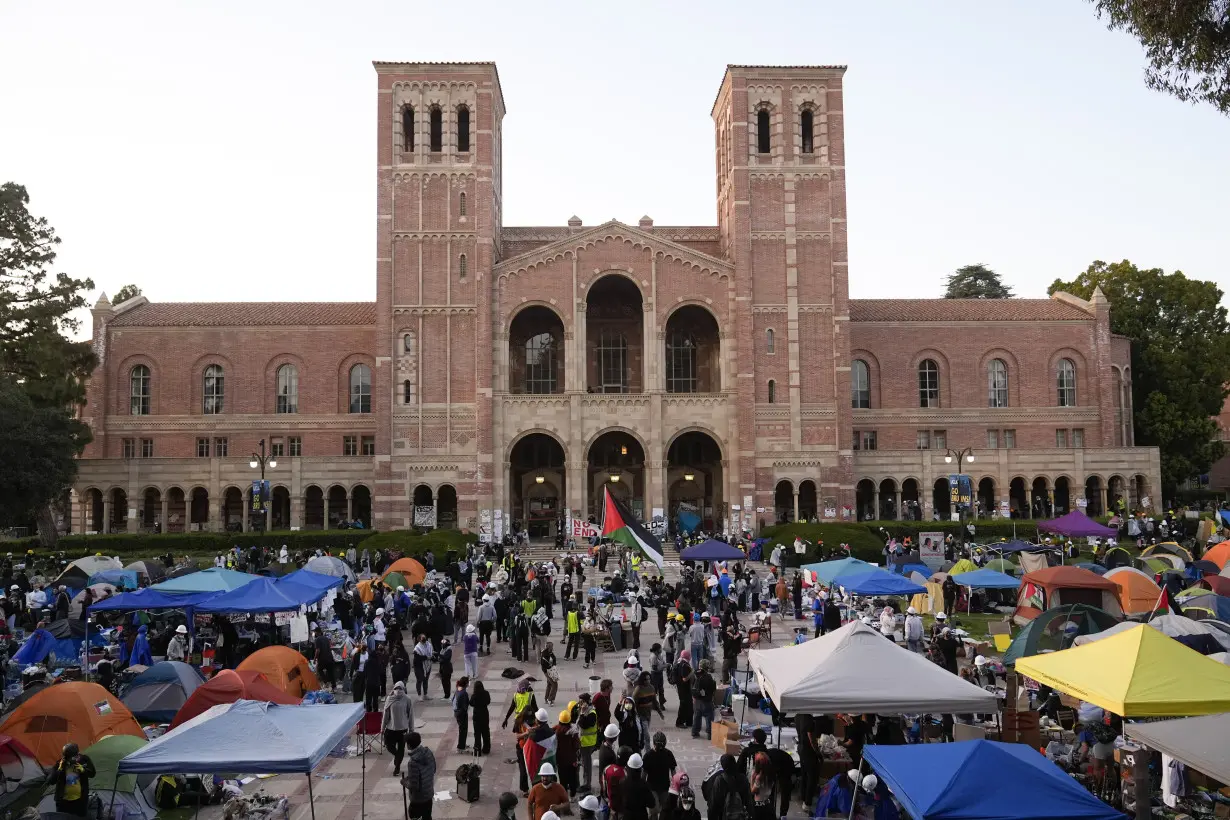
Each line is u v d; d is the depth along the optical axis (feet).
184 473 260.42
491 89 261.03
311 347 284.20
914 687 64.69
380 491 250.16
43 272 239.71
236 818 67.15
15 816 59.72
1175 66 87.45
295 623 115.85
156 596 112.27
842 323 259.19
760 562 221.05
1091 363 295.69
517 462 288.51
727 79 269.23
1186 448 317.63
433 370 254.27
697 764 78.54
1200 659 65.00
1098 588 120.06
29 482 203.72
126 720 76.74
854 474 270.05
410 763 64.03
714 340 285.23
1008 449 280.92
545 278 256.93
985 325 294.66
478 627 126.93
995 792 47.50
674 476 289.94
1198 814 64.03
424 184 258.57
